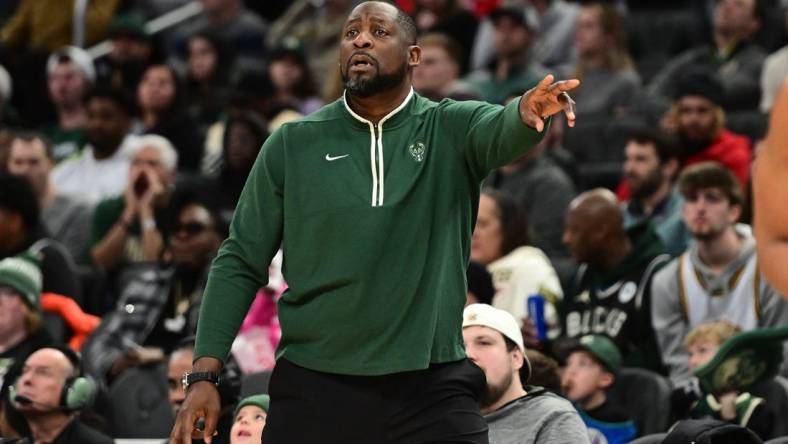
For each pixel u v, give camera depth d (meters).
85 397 18.67
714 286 21.66
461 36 36.34
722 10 33.66
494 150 11.12
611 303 22.47
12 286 22.06
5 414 19.11
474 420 11.20
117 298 26.73
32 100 38.06
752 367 17.81
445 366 11.21
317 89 37.38
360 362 11.05
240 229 11.68
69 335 24.52
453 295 11.30
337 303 11.09
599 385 19.25
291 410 11.20
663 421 19.30
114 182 32.03
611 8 32.91
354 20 11.48
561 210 26.94
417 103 11.67
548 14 37.06
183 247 23.86
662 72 36.56
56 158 34.47
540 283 22.42
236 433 16.59
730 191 21.58
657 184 25.84
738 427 15.07
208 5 40.53
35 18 41.19
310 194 11.27
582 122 31.70
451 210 11.35
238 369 18.72
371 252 11.07
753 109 32.47
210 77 37.38
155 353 22.92
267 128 28.73
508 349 15.95
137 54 38.59
